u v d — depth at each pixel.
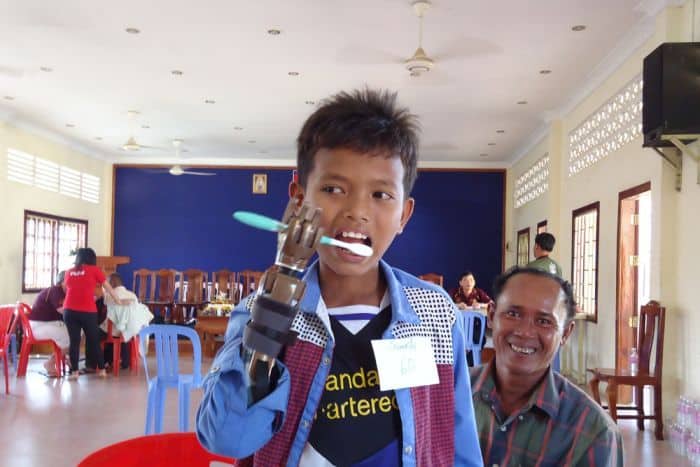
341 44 5.80
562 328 1.46
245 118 8.80
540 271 1.48
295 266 0.70
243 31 5.54
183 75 6.86
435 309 0.98
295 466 0.83
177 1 4.95
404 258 11.85
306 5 4.96
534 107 7.91
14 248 8.77
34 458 3.90
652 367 4.83
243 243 12.00
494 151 10.84
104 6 5.08
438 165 11.91
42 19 5.37
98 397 5.65
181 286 10.70
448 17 5.12
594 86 6.65
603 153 6.40
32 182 9.27
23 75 6.93
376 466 0.85
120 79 7.05
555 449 1.41
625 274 5.76
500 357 1.46
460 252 11.82
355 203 0.81
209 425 0.75
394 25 5.32
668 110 4.17
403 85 7.04
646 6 4.81
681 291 4.60
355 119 0.83
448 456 0.94
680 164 4.64
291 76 6.82
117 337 6.88
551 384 1.45
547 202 8.52
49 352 8.33
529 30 5.37
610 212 6.14
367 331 0.90
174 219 12.03
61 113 8.59
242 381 0.73
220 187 12.08
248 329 0.71
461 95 7.40
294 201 0.73
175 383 4.01
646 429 4.81
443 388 0.95
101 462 1.34
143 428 4.62
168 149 11.24
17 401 5.45
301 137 0.90
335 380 0.87
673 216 4.73
